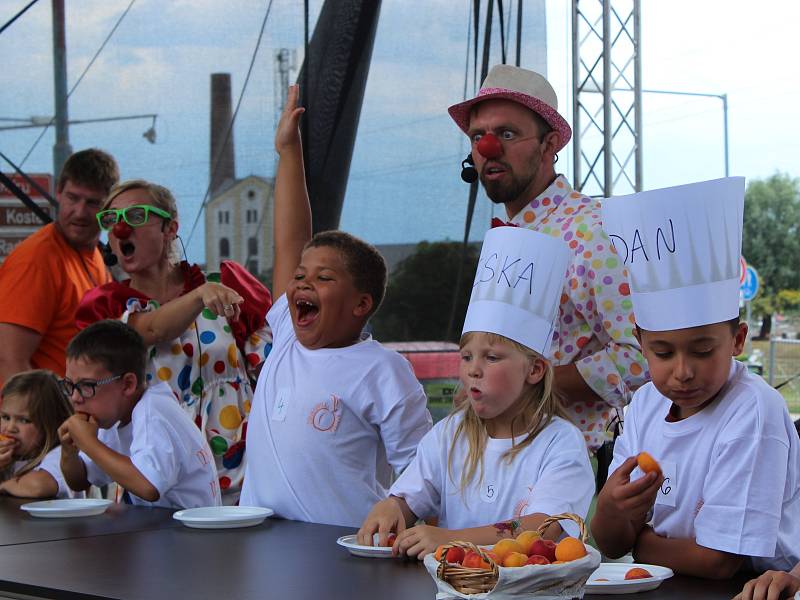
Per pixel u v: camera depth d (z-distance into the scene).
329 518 2.24
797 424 2.25
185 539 1.97
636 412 1.86
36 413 2.95
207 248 4.15
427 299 4.20
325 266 2.31
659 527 1.76
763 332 20.97
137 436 2.47
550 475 1.85
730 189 1.60
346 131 4.15
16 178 4.25
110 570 1.67
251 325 2.88
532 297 1.90
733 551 1.58
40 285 3.33
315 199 4.14
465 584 1.35
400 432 2.26
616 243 1.70
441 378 4.20
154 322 2.69
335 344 2.36
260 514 2.13
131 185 2.87
